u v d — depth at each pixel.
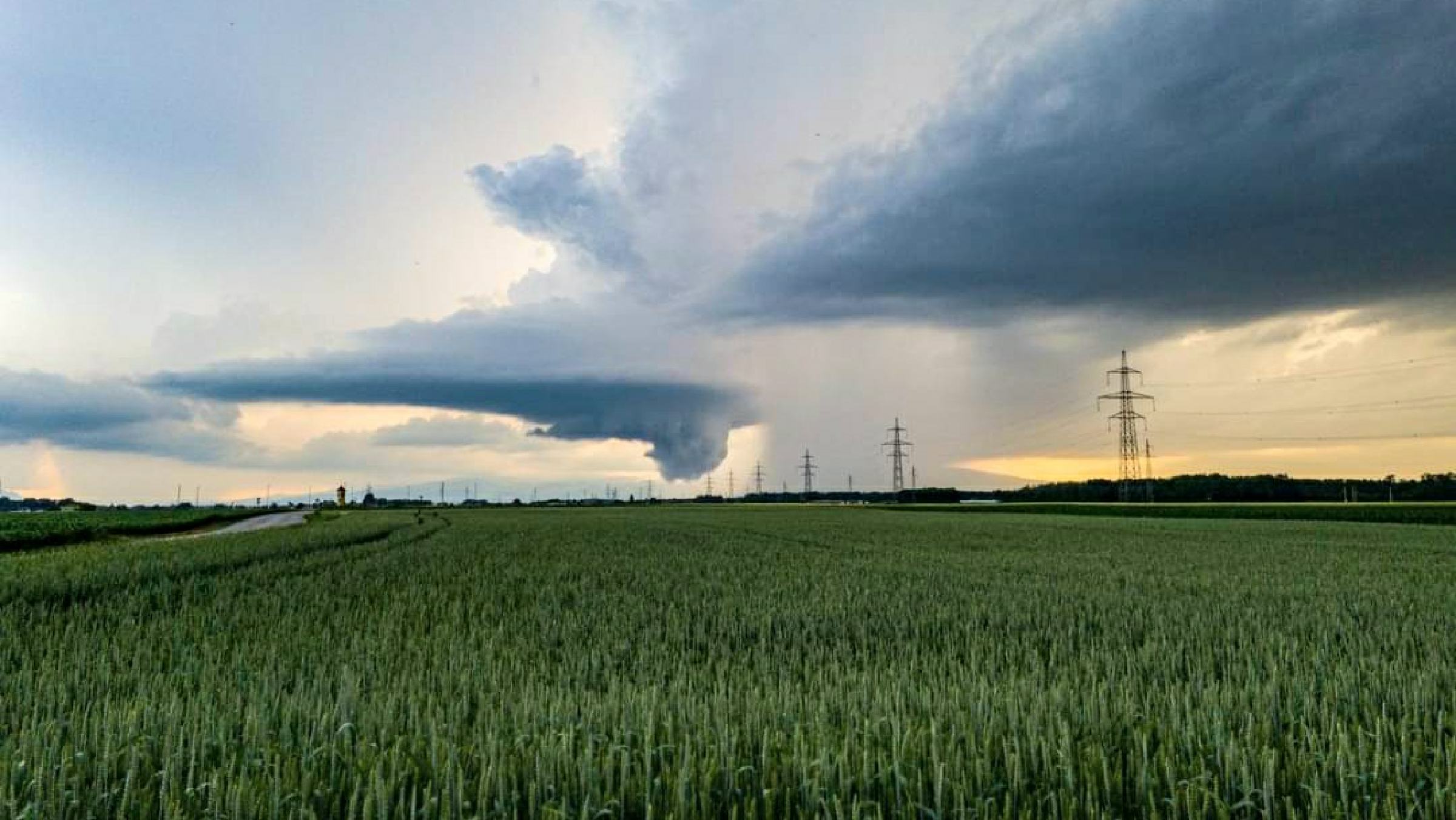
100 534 39.97
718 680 5.82
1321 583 14.69
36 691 5.57
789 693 5.25
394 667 6.70
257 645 7.73
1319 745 4.06
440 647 7.71
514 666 6.78
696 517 68.06
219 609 10.67
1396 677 5.77
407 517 66.50
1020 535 34.28
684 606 11.27
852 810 3.24
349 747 4.06
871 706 4.91
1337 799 3.63
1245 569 17.86
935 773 3.53
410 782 3.71
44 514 73.00
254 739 4.11
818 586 13.66
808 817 3.37
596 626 9.33
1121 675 6.43
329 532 30.50
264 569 16.66
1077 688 5.57
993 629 9.23
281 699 5.16
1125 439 88.50
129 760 3.83
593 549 25.34
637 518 64.62
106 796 3.42
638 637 8.62
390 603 11.70
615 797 3.51
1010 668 6.55
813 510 91.50
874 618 9.99
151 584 13.18
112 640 8.11
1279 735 4.36
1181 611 10.44
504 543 28.66
